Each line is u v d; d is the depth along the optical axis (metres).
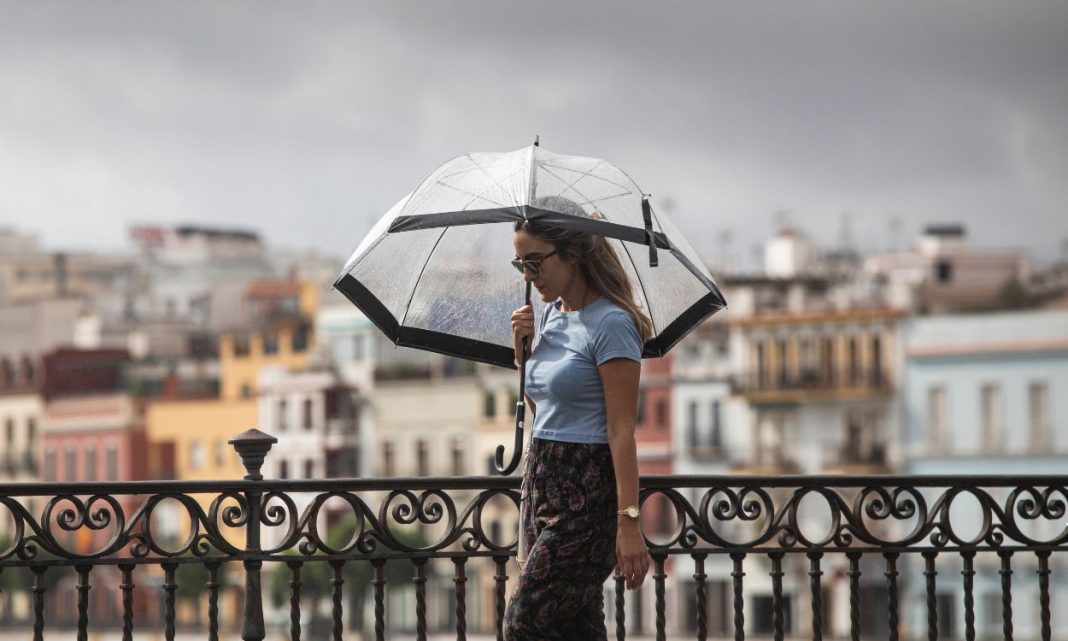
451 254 8.00
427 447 85.69
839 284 80.75
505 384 83.00
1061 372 70.00
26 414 100.56
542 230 6.91
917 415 73.19
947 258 95.81
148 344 105.38
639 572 6.78
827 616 68.50
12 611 90.69
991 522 8.99
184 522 91.75
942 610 66.81
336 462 87.81
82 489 7.98
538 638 6.91
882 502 8.85
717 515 8.63
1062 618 64.56
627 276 7.10
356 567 77.62
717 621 70.31
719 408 77.31
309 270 121.31
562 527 6.88
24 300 112.88
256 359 92.62
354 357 88.69
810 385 75.19
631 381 6.83
